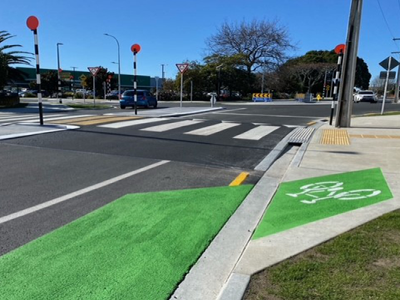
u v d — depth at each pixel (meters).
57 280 2.69
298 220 3.90
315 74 71.69
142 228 3.70
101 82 57.16
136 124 12.45
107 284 2.64
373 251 3.00
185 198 4.72
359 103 39.41
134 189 5.08
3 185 5.12
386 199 4.55
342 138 10.09
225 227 3.78
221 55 52.31
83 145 8.40
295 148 9.01
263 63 52.28
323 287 2.48
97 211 4.17
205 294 2.55
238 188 5.26
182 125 12.56
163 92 47.66
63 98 53.41
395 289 2.44
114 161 6.83
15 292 2.53
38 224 3.77
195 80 47.00
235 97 52.12
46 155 7.23
